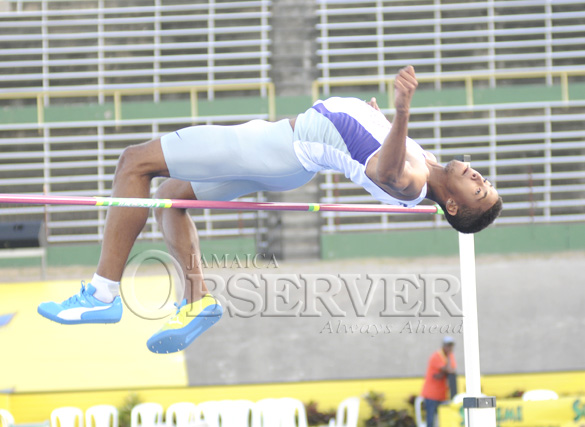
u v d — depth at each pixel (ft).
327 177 148.36
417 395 93.45
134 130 153.07
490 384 93.40
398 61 159.12
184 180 37.68
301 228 144.36
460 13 164.76
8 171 151.53
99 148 152.87
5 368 96.53
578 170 155.74
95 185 152.87
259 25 162.61
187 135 35.45
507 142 156.35
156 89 151.43
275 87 155.22
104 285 36.40
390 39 161.17
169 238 40.04
